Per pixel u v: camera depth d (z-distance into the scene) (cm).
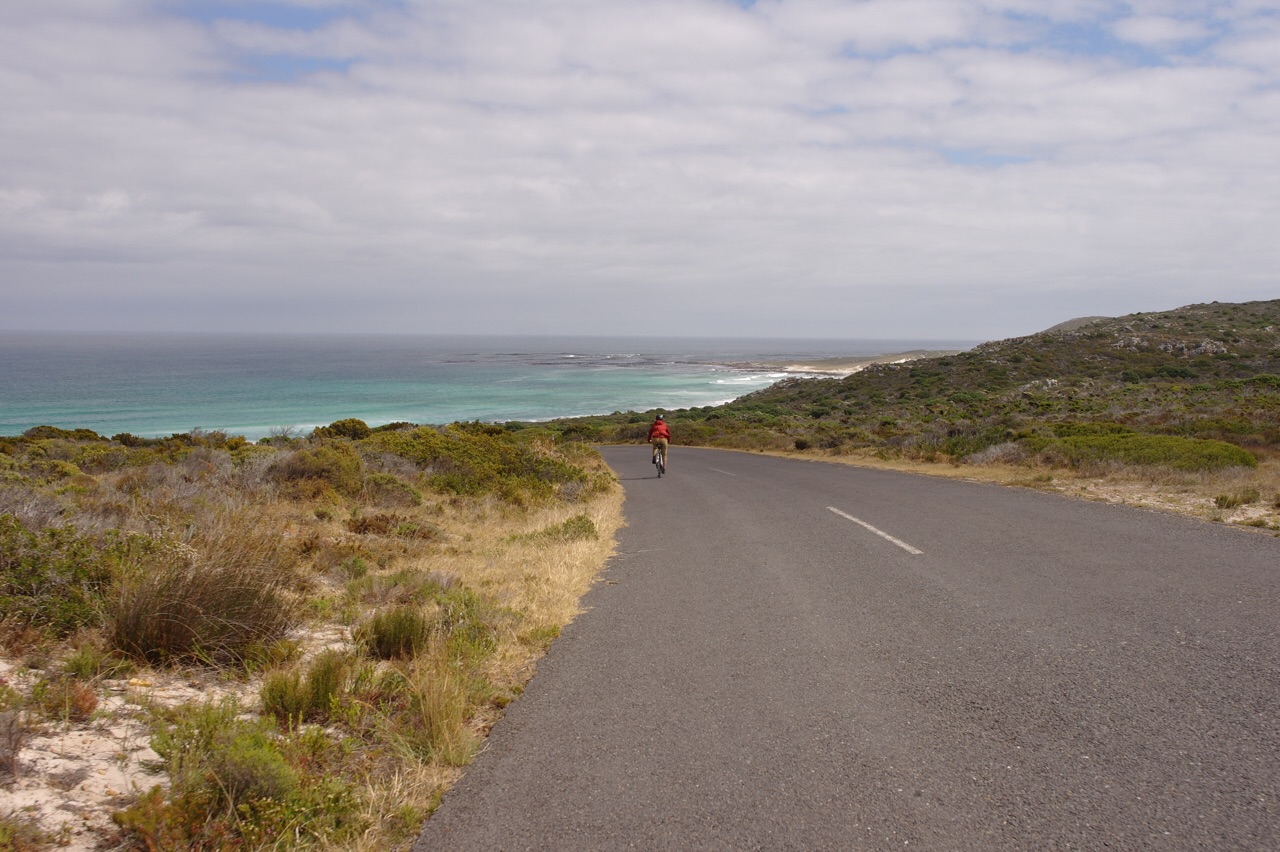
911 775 341
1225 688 430
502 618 636
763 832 298
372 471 1633
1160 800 311
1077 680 452
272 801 316
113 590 528
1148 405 3538
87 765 338
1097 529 969
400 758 384
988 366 6575
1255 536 887
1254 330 6569
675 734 398
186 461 1602
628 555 962
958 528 1020
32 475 1332
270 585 589
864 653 521
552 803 330
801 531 1070
